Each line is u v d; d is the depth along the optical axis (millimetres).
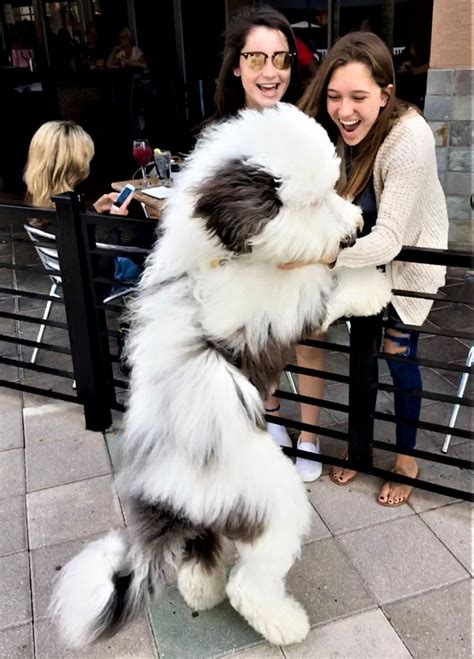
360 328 2250
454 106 4254
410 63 5020
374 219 2104
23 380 3434
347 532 2305
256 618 1809
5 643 1922
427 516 2367
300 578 2113
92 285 2689
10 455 2785
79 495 2527
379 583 2092
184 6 7520
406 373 2369
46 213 2604
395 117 1970
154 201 3180
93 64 7949
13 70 7609
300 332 1651
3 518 2418
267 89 2457
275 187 1365
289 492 1593
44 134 3170
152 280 1695
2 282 4703
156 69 7957
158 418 1541
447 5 4047
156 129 7094
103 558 1594
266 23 2393
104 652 1891
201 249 1502
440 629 1924
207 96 6922
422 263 2021
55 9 7703
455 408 2705
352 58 1888
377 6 5414
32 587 2107
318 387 2660
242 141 1452
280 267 1493
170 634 1938
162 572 1606
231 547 1973
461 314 3957
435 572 2125
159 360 1551
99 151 7371
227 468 1490
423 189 2016
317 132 1455
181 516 1568
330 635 1915
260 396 1628
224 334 1538
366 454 2471
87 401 2887
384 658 1840
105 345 2816
